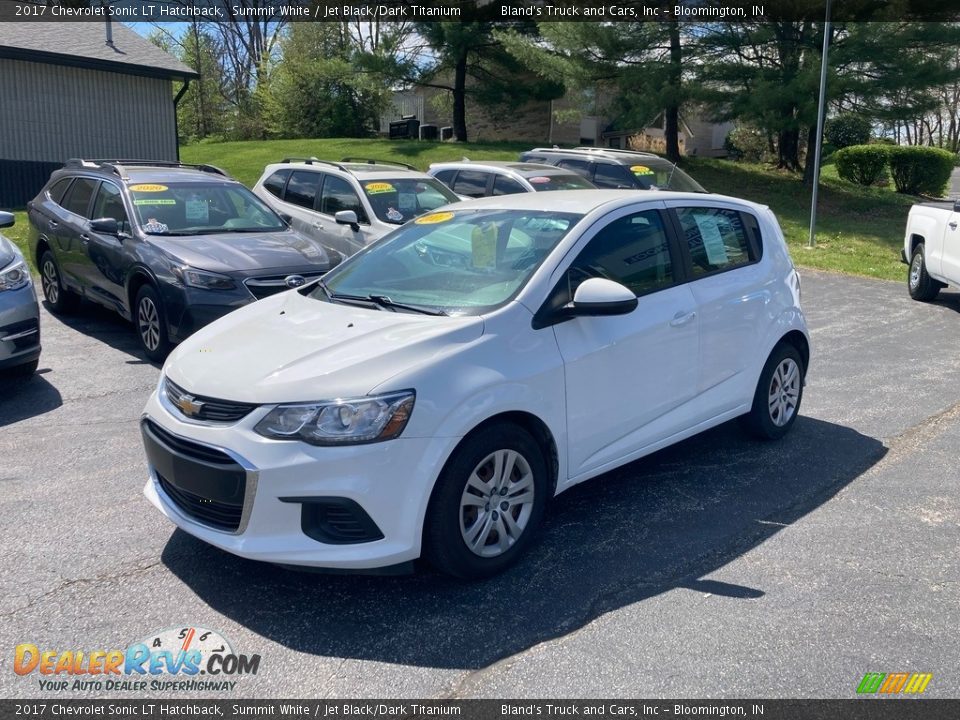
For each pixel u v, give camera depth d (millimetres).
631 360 4750
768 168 26844
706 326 5258
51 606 3861
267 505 3717
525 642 3619
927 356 8797
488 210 5234
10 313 6680
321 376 3830
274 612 3842
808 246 17281
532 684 3338
